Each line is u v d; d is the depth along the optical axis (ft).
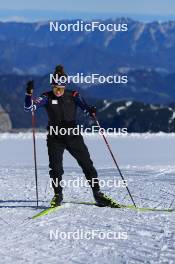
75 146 48.08
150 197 55.62
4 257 32.89
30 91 47.50
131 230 39.34
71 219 43.11
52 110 47.73
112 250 34.30
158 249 34.14
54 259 32.58
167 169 84.89
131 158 113.70
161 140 168.14
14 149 136.87
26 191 59.88
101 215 44.60
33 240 36.91
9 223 41.93
